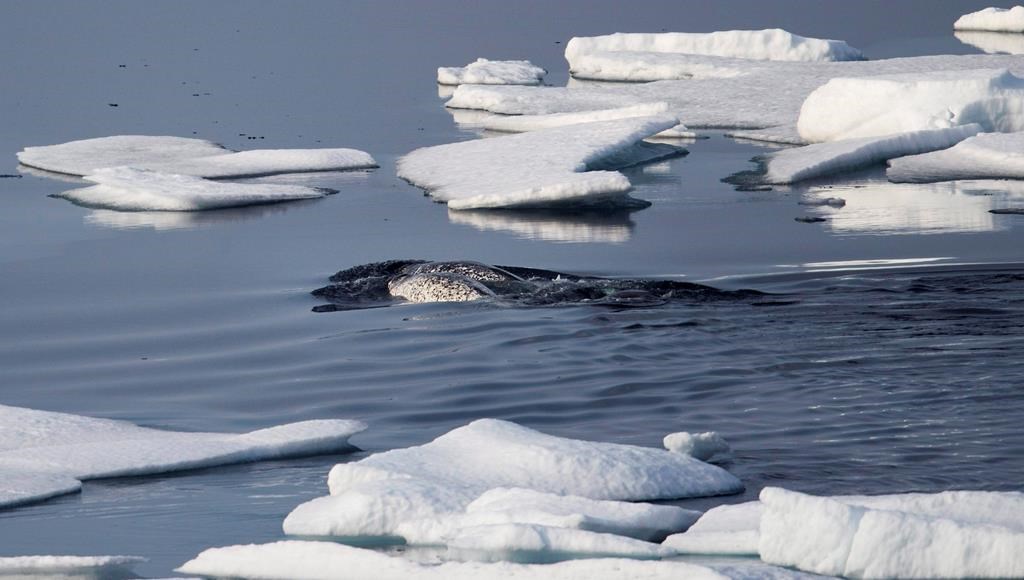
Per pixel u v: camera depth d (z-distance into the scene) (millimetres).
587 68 126250
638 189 74875
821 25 150500
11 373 43031
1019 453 30219
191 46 141375
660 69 121688
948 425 32438
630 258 56938
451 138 94500
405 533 26359
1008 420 32656
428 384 39031
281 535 27375
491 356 41344
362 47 141875
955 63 109875
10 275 57812
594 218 66875
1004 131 84688
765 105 101750
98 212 72625
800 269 52750
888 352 39188
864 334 41250
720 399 35844
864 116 86000
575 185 69125
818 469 29750
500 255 58531
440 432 34750
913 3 165750
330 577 24438
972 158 76688
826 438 31984
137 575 25469
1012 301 44938
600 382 38094
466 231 64500
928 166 76500
